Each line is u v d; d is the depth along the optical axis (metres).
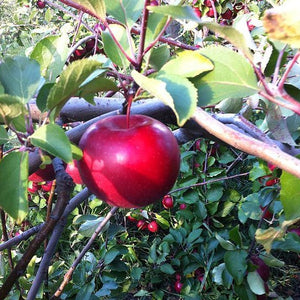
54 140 0.18
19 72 0.21
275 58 0.25
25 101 0.20
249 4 0.74
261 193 0.53
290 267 0.93
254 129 0.30
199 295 0.76
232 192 0.81
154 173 0.22
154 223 0.88
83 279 0.64
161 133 0.23
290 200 0.22
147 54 0.25
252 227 0.61
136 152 0.22
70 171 0.33
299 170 0.17
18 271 0.23
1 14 1.51
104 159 0.22
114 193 0.23
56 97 0.19
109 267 0.65
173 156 0.23
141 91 0.21
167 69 0.20
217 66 0.21
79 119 0.34
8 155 0.19
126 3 0.22
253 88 0.20
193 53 0.20
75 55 0.56
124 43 0.23
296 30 0.15
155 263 0.85
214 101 0.20
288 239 0.50
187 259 0.80
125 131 0.23
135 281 0.82
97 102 0.34
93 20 0.90
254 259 0.52
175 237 0.84
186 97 0.18
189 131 0.35
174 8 0.16
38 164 0.26
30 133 0.20
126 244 0.93
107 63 0.26
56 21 1.11
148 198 0.23
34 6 1.15
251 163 1.00
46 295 0.56
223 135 0.18
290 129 0.33
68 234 0.93
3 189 0.19
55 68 0.25
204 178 0.79
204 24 0.17
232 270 0.50
